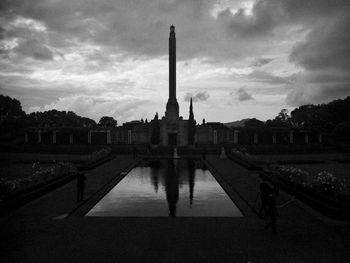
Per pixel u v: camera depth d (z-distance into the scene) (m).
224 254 14.52
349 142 91.94
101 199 28.36
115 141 100.81
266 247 15.37
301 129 101.00
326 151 81.44
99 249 15.14
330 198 22.12
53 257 14.19
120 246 15.54
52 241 16.23
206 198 28.98
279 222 19.58
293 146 86.38
